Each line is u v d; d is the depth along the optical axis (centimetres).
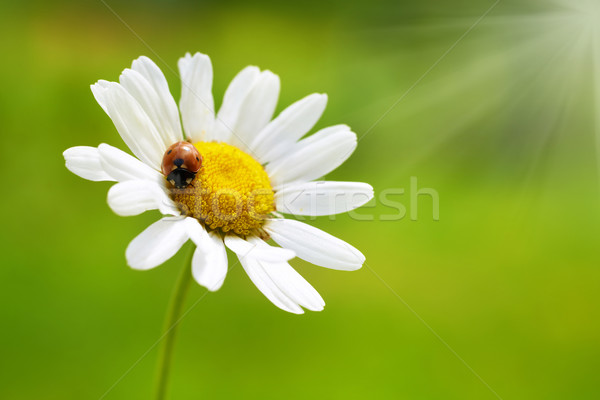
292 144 22
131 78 21
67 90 38
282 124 22
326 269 31
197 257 20
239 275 29
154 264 19
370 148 46
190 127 22
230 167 21
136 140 21
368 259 32
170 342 20
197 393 25
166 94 21
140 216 32
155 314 27
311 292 20
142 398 25
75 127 37
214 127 22
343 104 49
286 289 20
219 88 49
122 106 20
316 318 27
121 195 19
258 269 20
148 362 26
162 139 21
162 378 20
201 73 22
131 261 19
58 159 34
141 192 20
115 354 26
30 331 26
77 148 20
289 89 50
